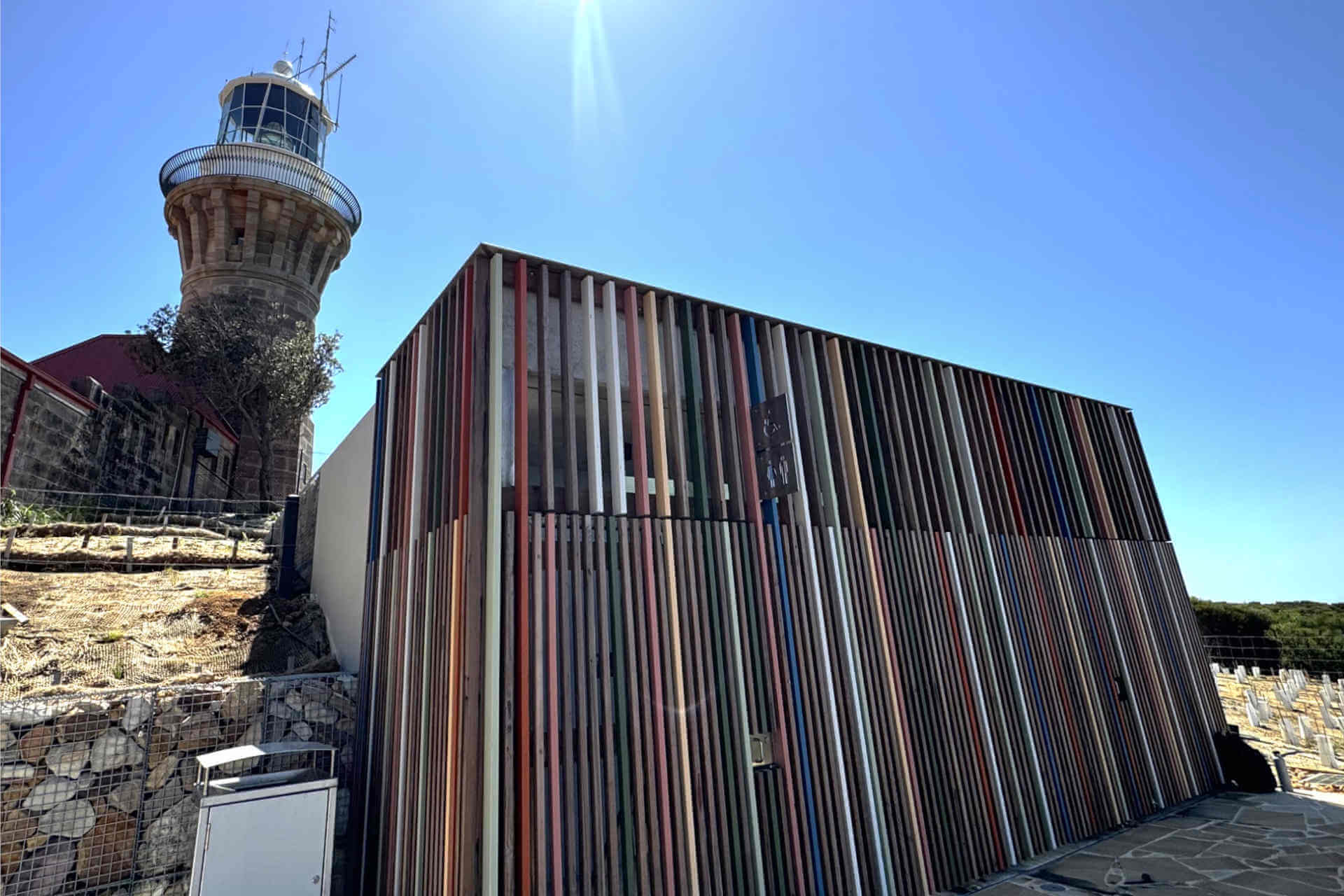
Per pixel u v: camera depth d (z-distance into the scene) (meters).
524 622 4.52
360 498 8.31
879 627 6.53
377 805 6.10
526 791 4.23
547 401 5.20
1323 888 5.47
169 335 20.41
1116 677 8.48
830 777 5.74
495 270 5.29
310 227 25.50
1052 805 7.14
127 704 6.18
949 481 7.80
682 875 4.70
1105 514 9.48
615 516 5.27
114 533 12.16
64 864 5.53
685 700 5.14
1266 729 11.72
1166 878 5.84
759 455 6.23
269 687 7.04
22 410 13.34
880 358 7.75
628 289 6.02
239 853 4.69
